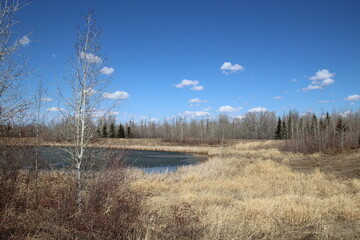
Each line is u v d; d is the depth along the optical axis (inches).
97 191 231.3
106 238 189.0
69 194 229.6
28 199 233.6
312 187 478.0
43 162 283.7
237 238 234.2
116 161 265.0
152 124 3619.6
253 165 864.9
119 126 2866.6
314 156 1101.1
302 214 294.5
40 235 195.8
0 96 198.1
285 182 537.3
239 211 317.1
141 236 208.7
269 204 322.3
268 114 3661.4
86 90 255.9
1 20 189.0
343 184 503.2
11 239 184.4
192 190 476.4
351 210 317.7
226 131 3388.3
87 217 199.9
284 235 253.1
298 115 3065.9
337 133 1409.9
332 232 263.3
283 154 1283.2
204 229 247.4
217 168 802.8
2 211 195.3
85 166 251.6
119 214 206.7
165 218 263.4
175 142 2479.1
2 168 218.4
